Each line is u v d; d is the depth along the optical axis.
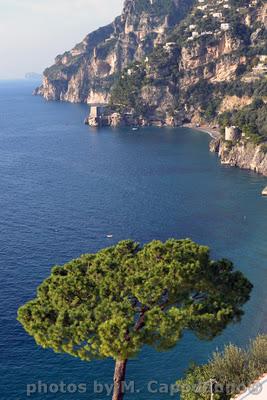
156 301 38.28
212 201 160.38
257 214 146.00
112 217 143.12
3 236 125.38
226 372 52.12
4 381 69.88
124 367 40.53
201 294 41.59
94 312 37.66
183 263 38.75
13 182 188.25
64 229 131.75
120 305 37.22
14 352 76.00
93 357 37.91
